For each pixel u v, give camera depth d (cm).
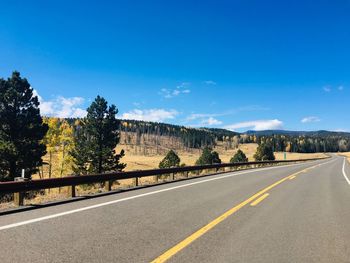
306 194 1577
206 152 5669
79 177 1370
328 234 810
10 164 3397
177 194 1455
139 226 845
